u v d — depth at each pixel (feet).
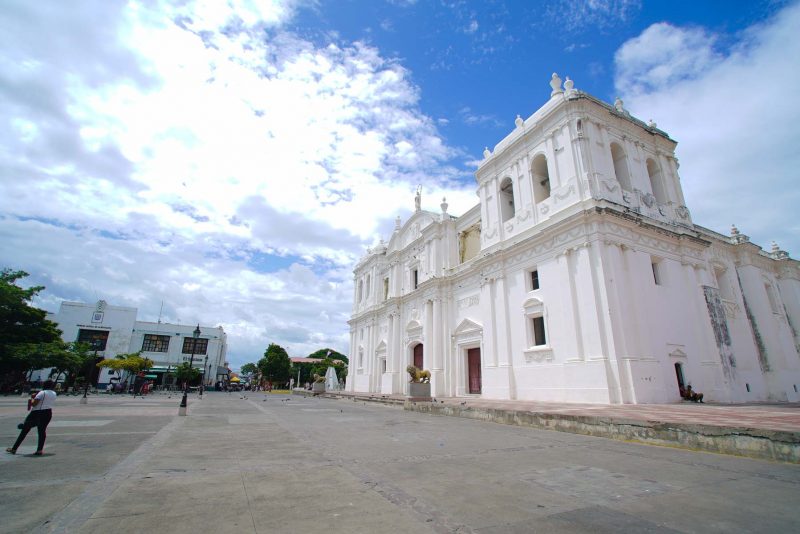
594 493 16.75
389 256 129.18
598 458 24.20
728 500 15.80
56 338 118.21
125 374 156.56
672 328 62.03
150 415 50.49
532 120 77.15
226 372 228.84
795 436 22.40
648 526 13.00
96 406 64.80
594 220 59.57
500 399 70.95
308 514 13.76
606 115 70.64
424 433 35.58
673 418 31.81
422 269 110.22
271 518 13.32
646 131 76.23
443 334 95.71
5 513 13.50
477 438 32.48
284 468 20.85
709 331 65.36
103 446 27.02
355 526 12.67
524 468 21.36
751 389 70.95
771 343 79.36
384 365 127.13
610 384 53.88
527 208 74.38
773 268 94.94
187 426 39.32
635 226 62.95
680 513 14.26
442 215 105.09
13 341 104.83
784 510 14.58
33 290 112.27
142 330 177.06
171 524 12.64
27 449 25.53
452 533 12.24
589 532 12.44
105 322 168.25
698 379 62.13
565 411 40.63
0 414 46.88
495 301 77.97
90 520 12.91
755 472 20.53
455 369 90.79
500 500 15.70
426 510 14.38
